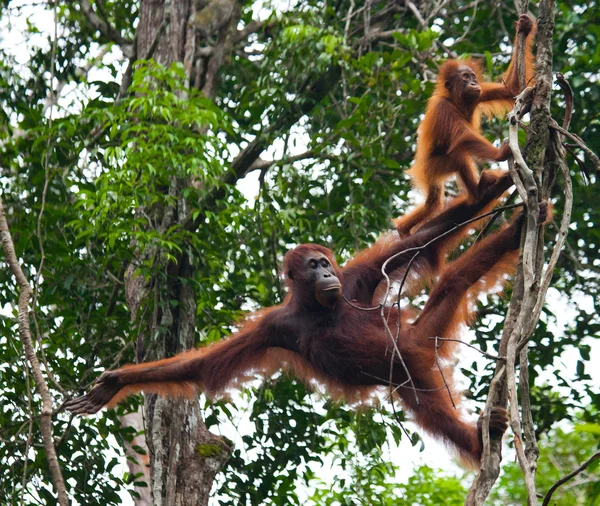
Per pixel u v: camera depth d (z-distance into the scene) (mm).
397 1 14773
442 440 7898
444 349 8242
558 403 12555
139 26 14227
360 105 12273
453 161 8969
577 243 12664
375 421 12070
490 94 9992
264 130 13422
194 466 10523
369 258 9039
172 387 9383
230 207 11594
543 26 6988
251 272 13039
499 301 12422
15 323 10930
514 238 8094
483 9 14578
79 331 11617
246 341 9156
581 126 12516
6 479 10539
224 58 13797
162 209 11523
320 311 8680
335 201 13359
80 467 10898
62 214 11766
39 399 10805
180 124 11156
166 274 11125
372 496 12531
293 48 13109
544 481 12078
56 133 11664
